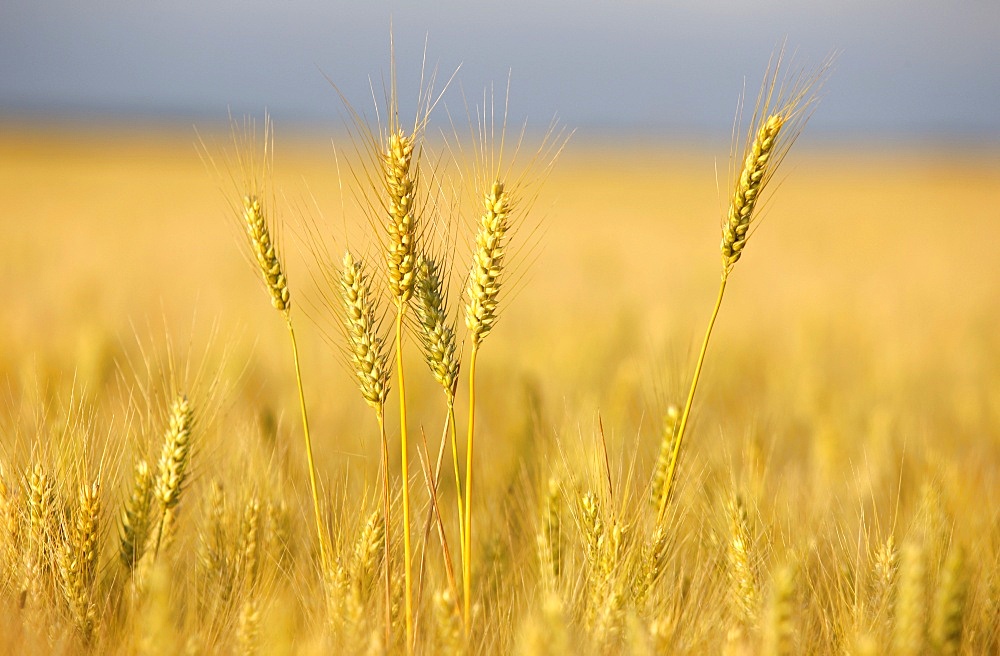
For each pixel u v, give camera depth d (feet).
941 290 57.93
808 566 12.34
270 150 10.27
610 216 123.03
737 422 21.44
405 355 26.45
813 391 24.45
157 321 31.71
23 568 11.18
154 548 11.95
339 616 10.39
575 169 303.89
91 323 27.81
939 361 33.55
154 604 8.62
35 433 13.09
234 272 50.49
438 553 13.07
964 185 230.48
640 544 11.26
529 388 18.16
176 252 64.80
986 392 25.64
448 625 9.52
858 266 72.69
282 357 26.11
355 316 9.89
